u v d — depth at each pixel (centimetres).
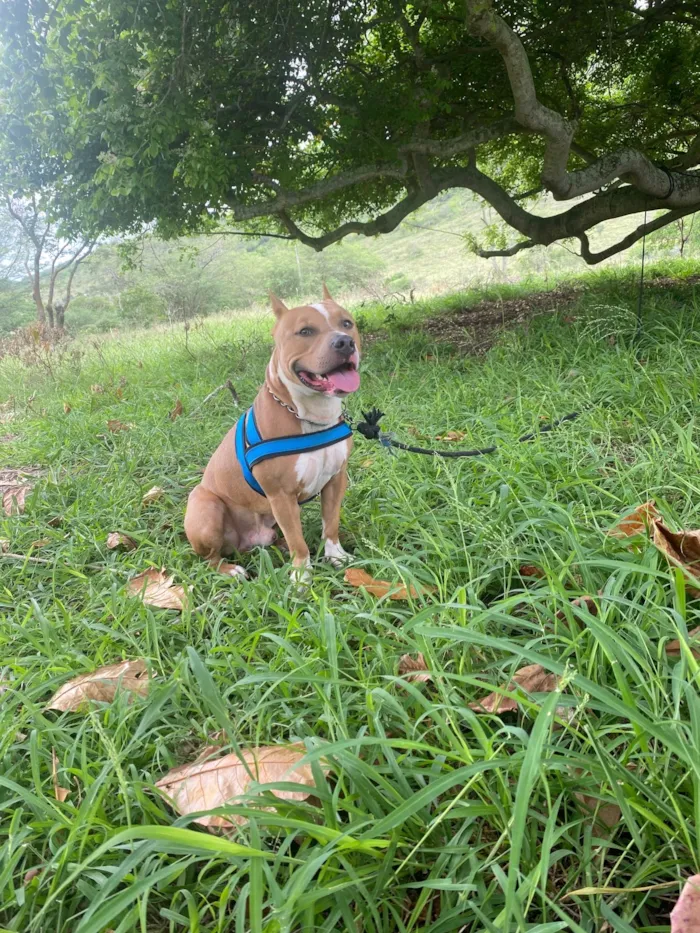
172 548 165
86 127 349
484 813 70
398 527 150
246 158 401
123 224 416
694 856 63
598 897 67
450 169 434
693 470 139
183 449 236
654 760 73
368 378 300
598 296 395
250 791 72
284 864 75
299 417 143
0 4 356
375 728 83
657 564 104
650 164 342
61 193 416
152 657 112
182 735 96
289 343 139
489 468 153
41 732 97
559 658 88
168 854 77
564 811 76
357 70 407
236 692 103
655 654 88
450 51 380
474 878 70
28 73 372
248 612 116
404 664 101
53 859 73
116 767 73
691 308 305
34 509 193
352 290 1065
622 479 139
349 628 103
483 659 100
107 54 331
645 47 423
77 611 141
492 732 84
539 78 432
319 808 77
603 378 211
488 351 316
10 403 443
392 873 69
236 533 167
